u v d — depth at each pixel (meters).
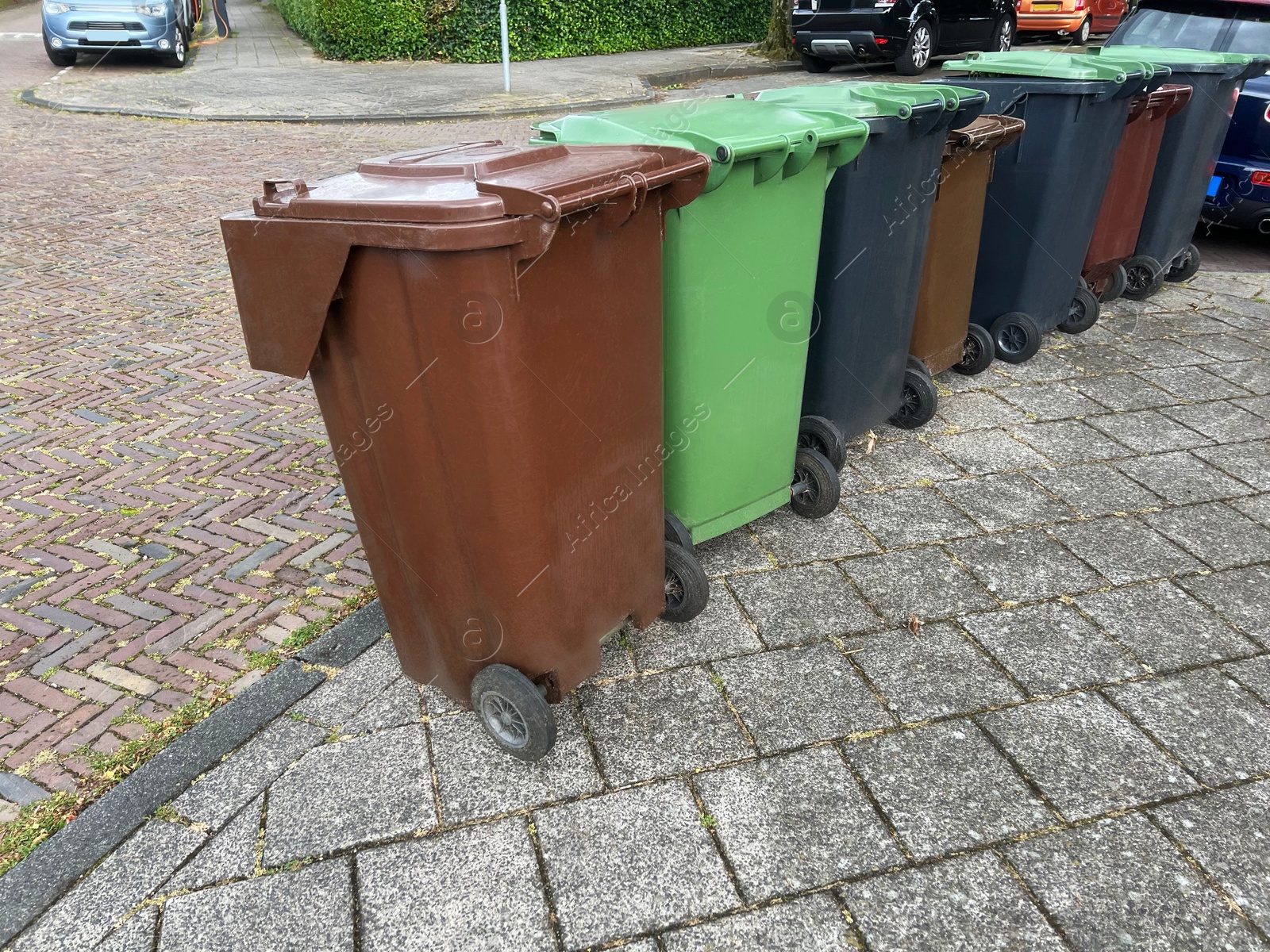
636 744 2.58
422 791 2.43
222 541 3.57
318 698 2.75
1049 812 2.34
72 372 5.15
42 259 7.04
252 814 2.37
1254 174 6.59
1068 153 4.44
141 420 4.59
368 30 17.11
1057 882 2.15
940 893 2.13
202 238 7.57
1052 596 3.21
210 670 2.88
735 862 2.22
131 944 2.04
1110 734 2.59
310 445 4.34
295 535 3.61
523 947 2.03
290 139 11.24
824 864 2.21
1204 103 5.56
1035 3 17.73
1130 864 2.20
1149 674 2.82
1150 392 4.83
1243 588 3.24
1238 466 4.08
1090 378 5.03
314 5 17.38
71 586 3.31
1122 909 2.09
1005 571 3.36
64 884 2.17
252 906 2.13
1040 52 4.96
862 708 2.71
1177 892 2.13
